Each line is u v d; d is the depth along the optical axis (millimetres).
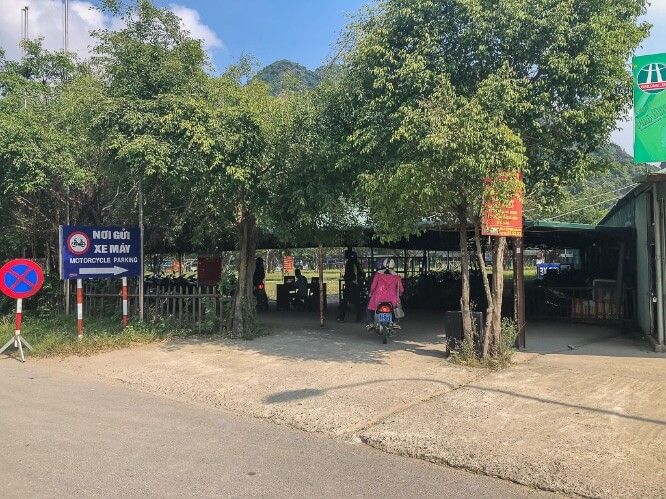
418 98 8555
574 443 5539
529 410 6676
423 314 17578
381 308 11617
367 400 7270
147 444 5781
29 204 14805
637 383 7902
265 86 11805
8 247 17172
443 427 6129
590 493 4500
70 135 12891
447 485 4781
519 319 10820
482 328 9578
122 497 4473
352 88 9578
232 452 5566
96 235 12109
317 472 5051
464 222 9375
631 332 13047
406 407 6961
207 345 11609
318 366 9430
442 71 8688
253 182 10938
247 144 10391
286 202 11477
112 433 6141
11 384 8609
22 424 6453
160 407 7297
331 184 10969
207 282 15047
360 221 13016
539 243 21000
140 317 12922
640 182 10289
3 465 5160
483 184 8125
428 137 7656
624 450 5332
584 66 8266
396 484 4793
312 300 18906
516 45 8594
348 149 9695
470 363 9219
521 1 8242
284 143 10695
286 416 6750
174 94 10414
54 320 14023
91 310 14484
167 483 4758
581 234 15555
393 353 10500
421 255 29531
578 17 8484
